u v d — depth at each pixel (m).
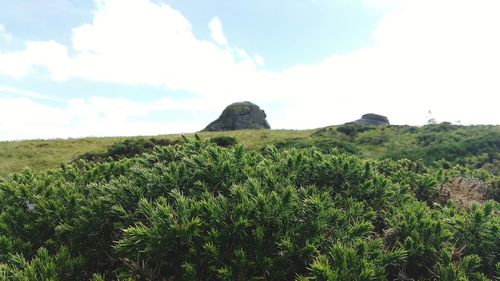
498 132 28.64
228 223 5.16
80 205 6.07
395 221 5.86
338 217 5.40
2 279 4.67
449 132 32.16
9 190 6.83
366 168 6.93
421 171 10.95
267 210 5.21
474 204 6.39
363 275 4.39
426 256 5.29
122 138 33.91
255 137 37.25
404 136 33.47
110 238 5.61
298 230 5.12
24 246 5.60
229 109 63.53
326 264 4.50
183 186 6.06
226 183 6.10
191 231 4.84
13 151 27.45
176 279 4.84
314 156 7.21
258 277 4.63
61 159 26.55
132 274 4.71
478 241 5.66
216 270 4.57
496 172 20.55
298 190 6.04
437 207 7.84
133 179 6.47
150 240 4.80
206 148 7.01
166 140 25.23
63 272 4.98
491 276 5.34
